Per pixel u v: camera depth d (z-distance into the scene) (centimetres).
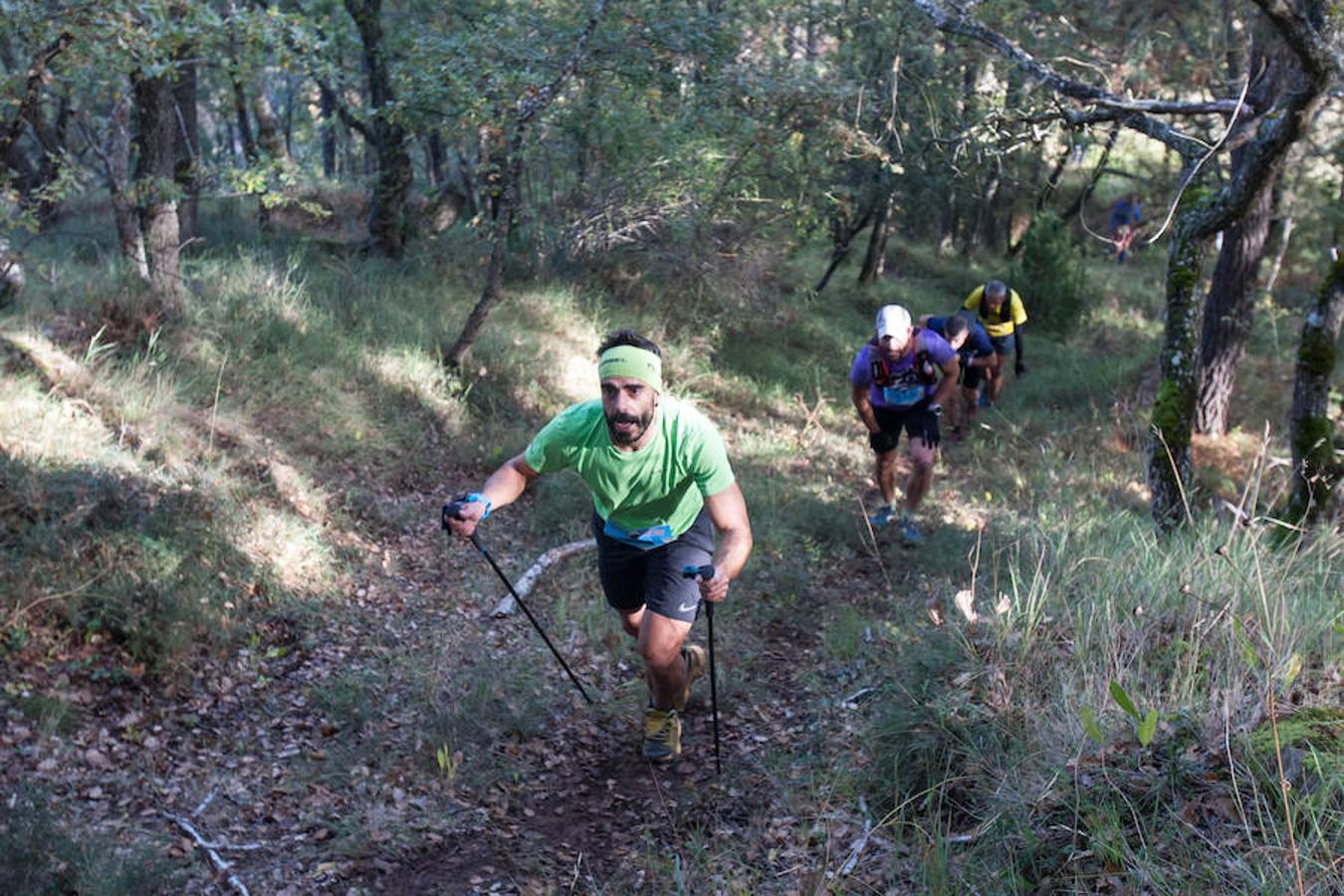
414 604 633
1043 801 358
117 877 358
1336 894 290
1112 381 1339
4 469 573
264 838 408
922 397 773
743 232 1274
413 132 1166
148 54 696
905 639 535
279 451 752
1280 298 1745
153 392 739
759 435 1052
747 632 616
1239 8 725
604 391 419
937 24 753
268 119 1420
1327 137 980
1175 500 717
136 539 564
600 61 1069
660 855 398
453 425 898
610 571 477
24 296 811
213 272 979
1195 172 693
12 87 693
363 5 1231
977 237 2155
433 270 1241
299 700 517
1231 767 336
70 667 493
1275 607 453
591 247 1248
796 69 1116
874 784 421
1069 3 772
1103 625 457
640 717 518
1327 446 684
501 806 439
